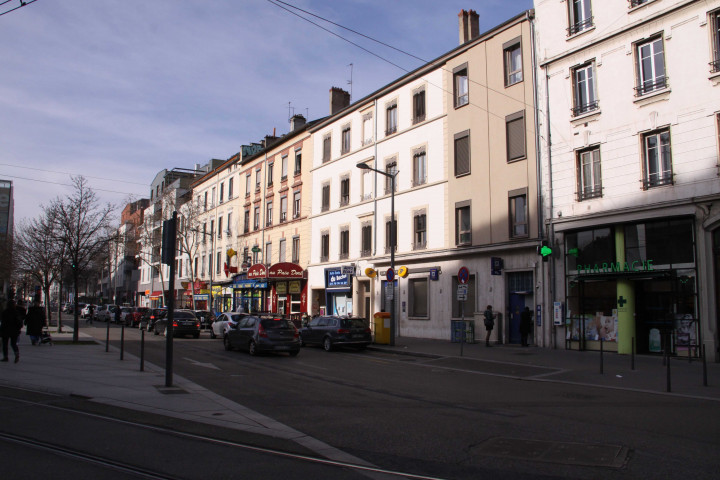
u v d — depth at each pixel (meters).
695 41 17.92
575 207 21.08
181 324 30.72
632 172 19.38
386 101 31.75
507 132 24.22
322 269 36.31
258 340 20.39
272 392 11.72
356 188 33.72
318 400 10.73
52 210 26.98
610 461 6.39
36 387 11.48
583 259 20.97
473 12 28.64
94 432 7.77
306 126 39.22
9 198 73.38
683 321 17.89
